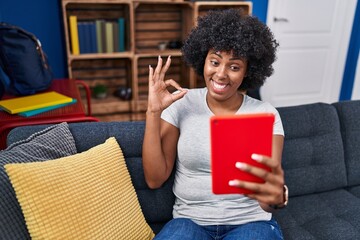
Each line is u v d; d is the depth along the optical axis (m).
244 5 2.95
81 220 0.96
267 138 0.78
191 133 1.13
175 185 1.22
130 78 2.97
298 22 3.44
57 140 1.15
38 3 2.67
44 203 0.91
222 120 0.76
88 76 2.98
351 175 1.59
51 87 2.04
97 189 1.04
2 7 2.59
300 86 3.74
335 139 1.56
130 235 1.08
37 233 0.90
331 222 1.33
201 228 1.10
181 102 1.19
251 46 1.07
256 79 1.21
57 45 2.83
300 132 1.50
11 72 1.80
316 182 1.51
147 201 1.28
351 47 3.56
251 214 1.11
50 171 0.96
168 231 1.06
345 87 3.71
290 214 1.38
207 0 2.93
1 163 0.98
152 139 1.12
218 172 0.80
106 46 2.72
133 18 2.65
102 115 2.92
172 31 3.10
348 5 3.47
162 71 1.10
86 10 2.76
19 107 1.60
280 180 0.81
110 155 1.15
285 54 3.54
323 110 1.56
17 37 1.77
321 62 3.69
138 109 2.93
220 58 1.08
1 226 0.91
